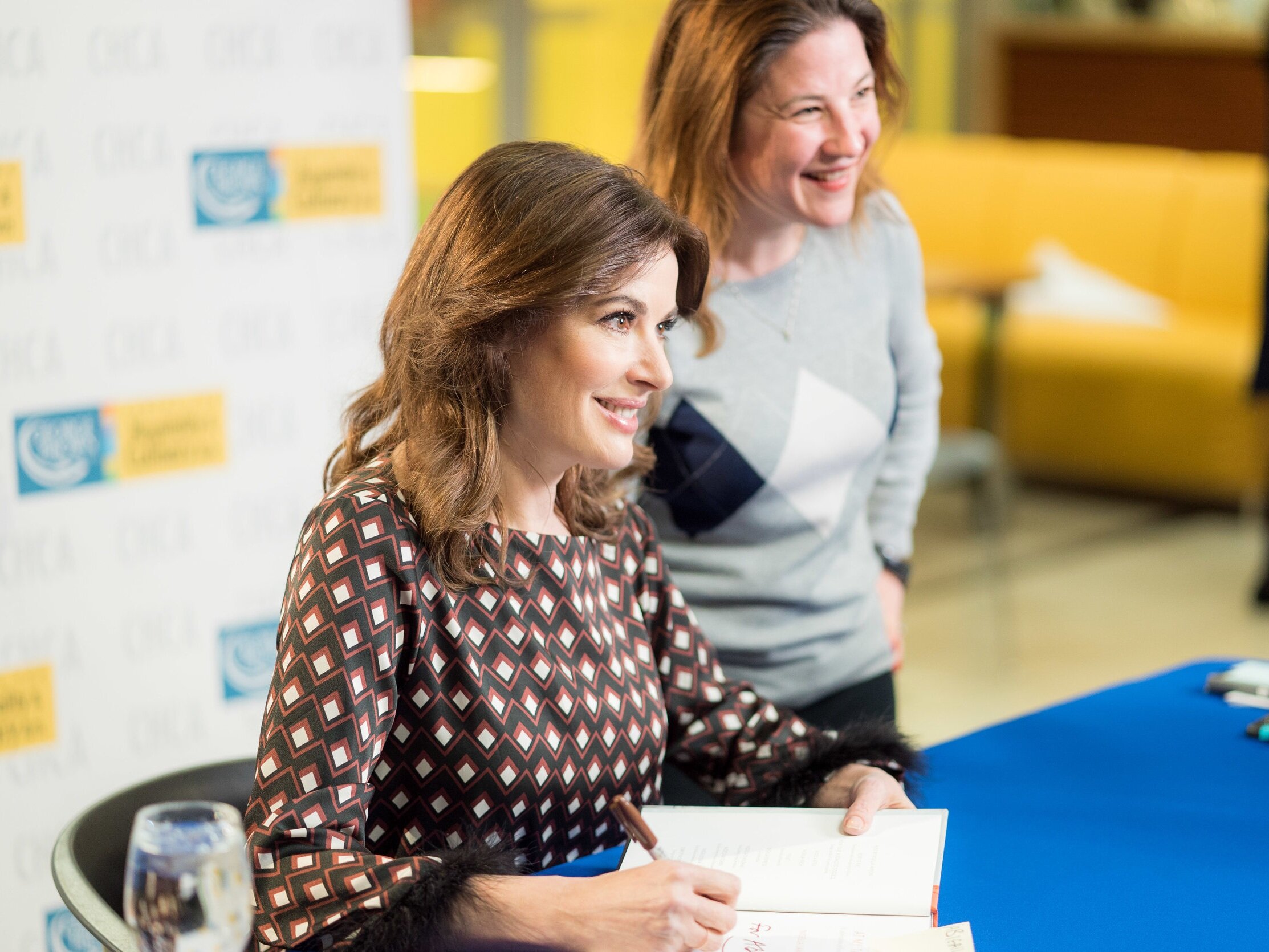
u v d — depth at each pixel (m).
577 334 1.43
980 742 1.83
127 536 2.58
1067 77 7.43
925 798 1.67
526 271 1.41
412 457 1.47
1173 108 7.15
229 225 2.64
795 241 2.01
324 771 1.36
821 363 2.02
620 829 1.60
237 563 2.72
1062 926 1.38
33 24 2.38
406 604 1.43
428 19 5.54
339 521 1.43
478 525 1.46
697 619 2.04
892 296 2.11
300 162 2.71
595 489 1.66
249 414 2.70
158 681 2.64
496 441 1.46
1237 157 7.02
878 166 2.04
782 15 1.82
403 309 1.49
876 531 2.25
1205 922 1.39
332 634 1.38
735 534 2.01
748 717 1.73
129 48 2.48
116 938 1.39
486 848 1.35
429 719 1.46
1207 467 5.51
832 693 2.10
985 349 4.82
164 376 2.59
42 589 2.50
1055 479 6.18
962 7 7.64
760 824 1.55
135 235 2.53
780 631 2.04
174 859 1.09
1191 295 6.07
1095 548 5.39
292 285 2.73
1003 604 4.81
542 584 1.54
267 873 1.32
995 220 6.52
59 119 2.43
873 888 1.41
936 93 7.68
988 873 1.48
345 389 2.75
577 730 1.53
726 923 1.29
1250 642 4.45
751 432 1.96
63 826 2.55
